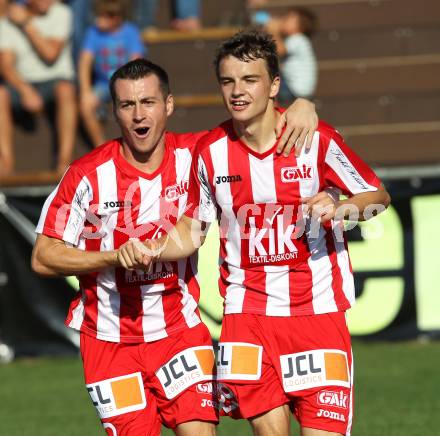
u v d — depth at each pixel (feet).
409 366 94.79
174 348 53.06
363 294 103.71
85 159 52.65
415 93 128.57
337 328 51.55
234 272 52.34
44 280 104.58
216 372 53.01
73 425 77.25
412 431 72.49
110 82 51.70
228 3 143.74
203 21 144.56
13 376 97.40
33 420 79.25
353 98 127.54
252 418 51.39
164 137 52.60
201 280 98.84
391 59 132.57
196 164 51.80
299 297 51.52
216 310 98.84
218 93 129.29
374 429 73.41
